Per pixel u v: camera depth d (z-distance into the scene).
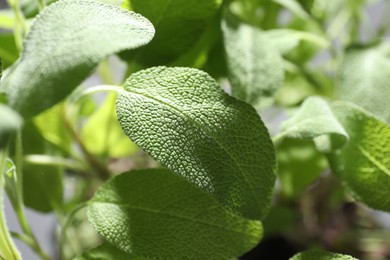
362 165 0.29
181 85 0.25
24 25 0.29
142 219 0.26
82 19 0.23
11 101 0.22
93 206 0.27
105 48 0.22
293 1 0.34
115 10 0.24
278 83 0.30
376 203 0.29
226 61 0.30
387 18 0.44
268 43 0.31
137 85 0.25
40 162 0.33
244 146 0.24
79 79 0.22
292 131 0.28
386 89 0.32
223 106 0.25
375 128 0.28
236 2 0.36
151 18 0.28
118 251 0.27
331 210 0.44
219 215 0.26
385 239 0.44
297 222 0.43
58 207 0.34
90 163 0.35
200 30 0.29
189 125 0.24
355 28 0.41
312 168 0.36
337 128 0.27
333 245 0.42
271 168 0.25
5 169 0.27
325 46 0.38
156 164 0.39
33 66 0.22
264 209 0.24
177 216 0.26
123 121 0.24
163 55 0.30
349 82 0.33
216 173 0.24
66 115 0.33
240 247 0.26
